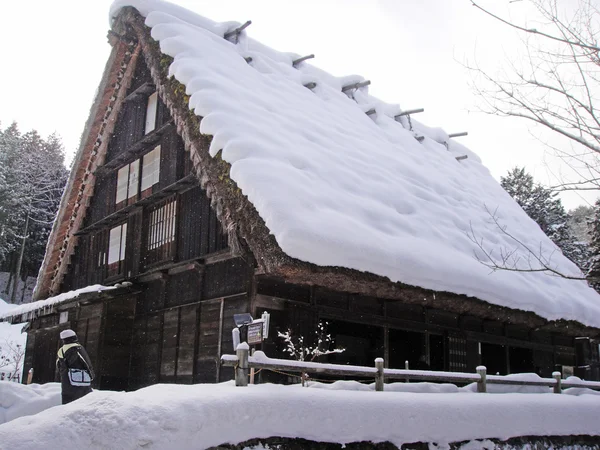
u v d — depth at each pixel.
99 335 9.57
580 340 12.06
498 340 10.20
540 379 6.85
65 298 10.31
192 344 8.12
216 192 6.52
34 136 40.31
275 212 5.62
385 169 9.46
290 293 7.25
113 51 11.10
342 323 9.23
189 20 9.60
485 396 5.77
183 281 8.79
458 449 5.15
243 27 9.90
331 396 4.32
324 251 5.62
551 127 5.60
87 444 3.04
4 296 30.33
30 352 13.32
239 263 7.50
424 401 5.01
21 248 31.69
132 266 10.23
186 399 3.48
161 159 10.16
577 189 5.72
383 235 6.89
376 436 4.49
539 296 8.77
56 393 6.16
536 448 5.95
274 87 9.50
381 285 6.36
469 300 7.50
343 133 9.81
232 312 7.39
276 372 6.74
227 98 7.43
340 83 12.70
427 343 8.98
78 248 12.89
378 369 5.14
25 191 33.94
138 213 10.45
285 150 7.07
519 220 12.74
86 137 12.03
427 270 6.85
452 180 12.02
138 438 3.10
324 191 6.82
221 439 3.53
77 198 12.61
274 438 3.92
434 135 14.90
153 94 11.08
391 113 13.72
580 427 6.48
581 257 21.80
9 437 2.93
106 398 3.33
